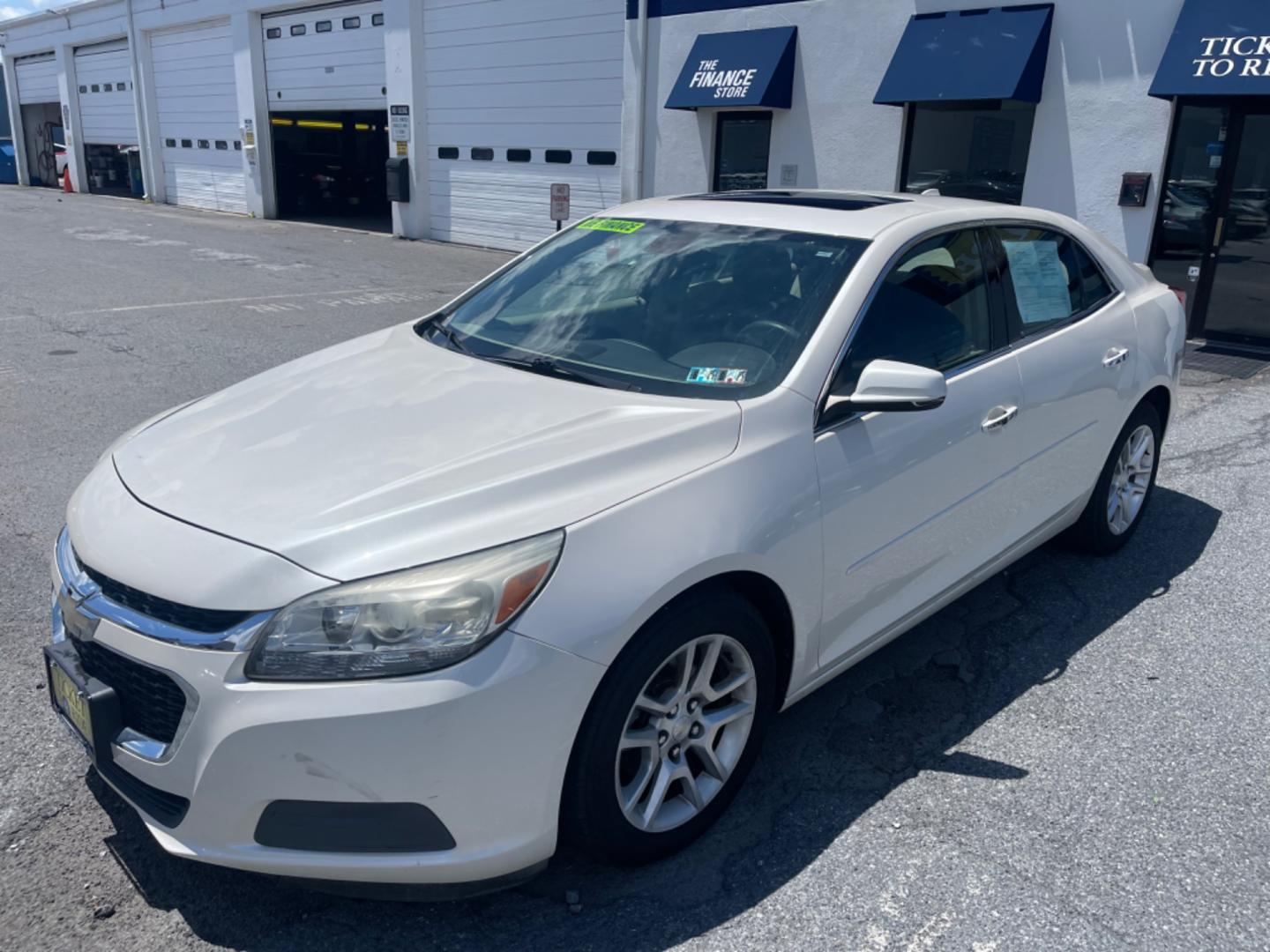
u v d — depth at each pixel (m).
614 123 15.35
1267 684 3.69
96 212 24.20
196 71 24.88
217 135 24.77
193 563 2.36
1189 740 3.34
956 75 10.50
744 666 2.84
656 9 13.85
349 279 13.88
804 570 2.89
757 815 2.96
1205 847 2.82
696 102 12.91
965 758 3.24
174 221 22.22
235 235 19.52
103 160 31.44
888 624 3.35
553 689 2.33
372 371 3.38
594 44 15.32
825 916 2.56
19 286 12.52
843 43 11.88
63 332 9.70
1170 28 9.46
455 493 2.46
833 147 12.22
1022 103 10.59
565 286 3.75
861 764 3.21
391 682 2.22
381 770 2.23
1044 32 10.18
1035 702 3.57
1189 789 3.08
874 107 11.76
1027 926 2.53
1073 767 3.19
